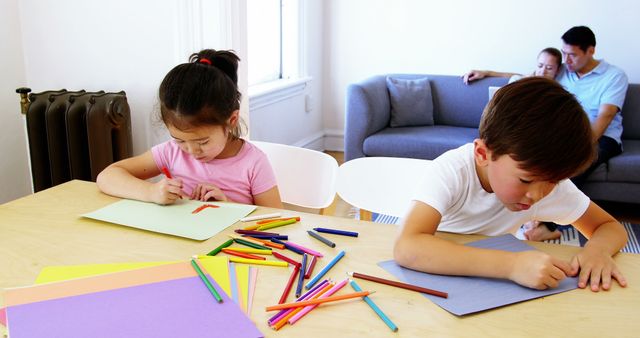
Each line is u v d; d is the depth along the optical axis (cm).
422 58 427
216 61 138
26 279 87
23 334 71
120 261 93
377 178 156
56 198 125
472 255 90
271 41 388
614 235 103
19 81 218
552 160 88
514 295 84
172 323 74
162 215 114
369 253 98
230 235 104
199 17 198
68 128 199
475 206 116
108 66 212
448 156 118
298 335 74
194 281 85
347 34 440
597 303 83
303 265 91
